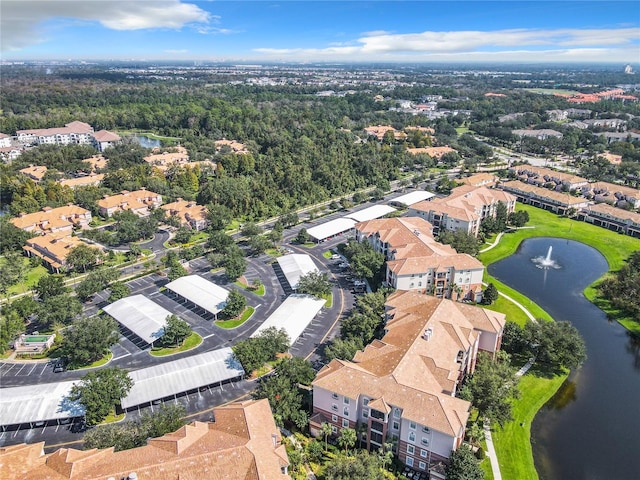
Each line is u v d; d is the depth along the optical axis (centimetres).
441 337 11638
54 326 14862
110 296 16138
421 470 9700
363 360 11075
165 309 15800
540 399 11994
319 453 9906
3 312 14462
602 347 14375
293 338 13488
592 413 11606
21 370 12788
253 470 7919
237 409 9250
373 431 10006
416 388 9881
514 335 13538
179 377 11769
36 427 10756
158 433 9425
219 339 14088
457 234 19812
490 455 10144
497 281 18488
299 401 10781
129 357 13288
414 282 15988
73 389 10794
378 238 18862
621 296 16750
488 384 10625
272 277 18288
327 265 19350
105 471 7838
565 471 9912
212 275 18412
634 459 10281
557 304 16912
